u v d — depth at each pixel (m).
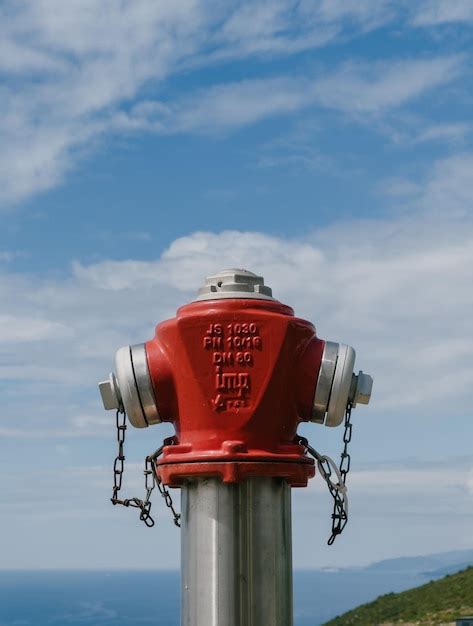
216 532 4.02
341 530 4.30
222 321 4.16
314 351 4.25
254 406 4.11
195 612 3.99
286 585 4.07
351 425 4.30
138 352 4.29
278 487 4.12
